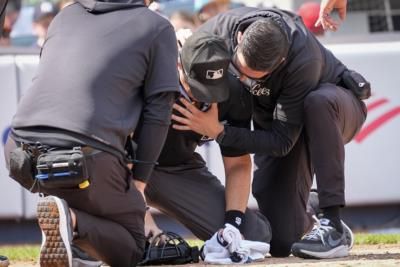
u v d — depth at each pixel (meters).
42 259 14.20
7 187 31.11
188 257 18.42
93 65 14.98
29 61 31.00
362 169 31.83
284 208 20.20
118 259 15.48
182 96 17.61
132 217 15.45
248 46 16.83
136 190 15.48
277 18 17.95
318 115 17.95
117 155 14.84
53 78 14.99
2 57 31.05
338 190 18.03
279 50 16.84
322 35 33.69
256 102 18.92
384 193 31.94
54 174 14.22
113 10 15.58
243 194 19.00
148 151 15.49
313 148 18.11
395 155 31.91
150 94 15.46
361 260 17.56
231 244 17.98
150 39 15.38
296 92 18.08
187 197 19.28
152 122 15.43
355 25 37.88
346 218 32.12
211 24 18.36
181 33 18.48
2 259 17.73
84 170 14.21
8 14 39.59
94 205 14.84
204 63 16.72
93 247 15.04
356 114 19.12
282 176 20.09
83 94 14.78
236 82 18.27
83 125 14.57
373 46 31.95
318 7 32.75
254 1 39.28
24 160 14.61
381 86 31.89
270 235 19.61
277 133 18.33
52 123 14.61
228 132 18.02
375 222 32.12
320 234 18.02
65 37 15.39
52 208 13.98
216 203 19.36
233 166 19.14
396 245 23.48
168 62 15.51
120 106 15.05
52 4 37.75
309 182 20.23
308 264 16.94
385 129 31.88
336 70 19.52
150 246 18.30
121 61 15.11
